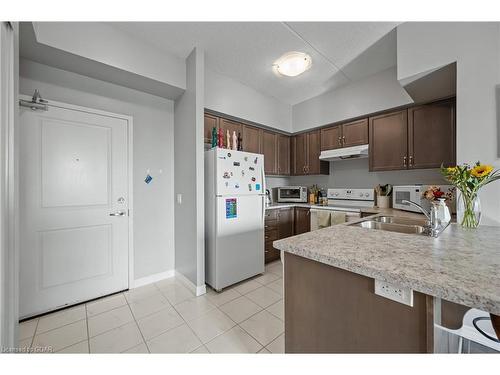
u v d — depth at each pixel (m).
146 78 2.08
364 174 3.29
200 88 2.20
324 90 3.21
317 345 0.97
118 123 2.23
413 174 2.81
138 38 2.01
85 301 2.05
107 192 2.17
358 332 0.85
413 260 0.80
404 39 1.78
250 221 2.58
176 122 2.59
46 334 1.60
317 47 2.18
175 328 1.67
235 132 2.95
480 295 0.55
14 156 1.16
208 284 2.40
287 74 2.61
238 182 2.46
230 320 1.78
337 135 3.21
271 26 1.89
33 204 1.81
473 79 1.47
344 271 0.89
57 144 1.91
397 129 2.61
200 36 2.01
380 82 2.69
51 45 1.59
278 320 1.78
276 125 3.47
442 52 1.59
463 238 1.11
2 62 0.97
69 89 1.96
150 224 2.47
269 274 2.76
